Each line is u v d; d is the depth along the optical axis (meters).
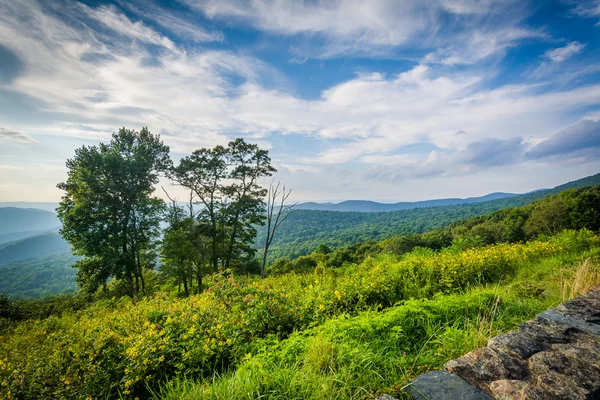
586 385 1.81
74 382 3.56
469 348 2.77
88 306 15.58
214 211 26.39
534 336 2.58
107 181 21.50
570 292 4.21
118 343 4.36
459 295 5.02
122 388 3.50
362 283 5.77
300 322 4.75
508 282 6.03
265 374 2.56
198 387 2.74
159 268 20.45
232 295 6.01
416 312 3.77
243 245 26.80
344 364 2.64
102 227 21.12
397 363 2.63
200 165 25.30
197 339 4.20
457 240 12.09
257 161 27.23
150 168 24.77
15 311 15.97
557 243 8.75
